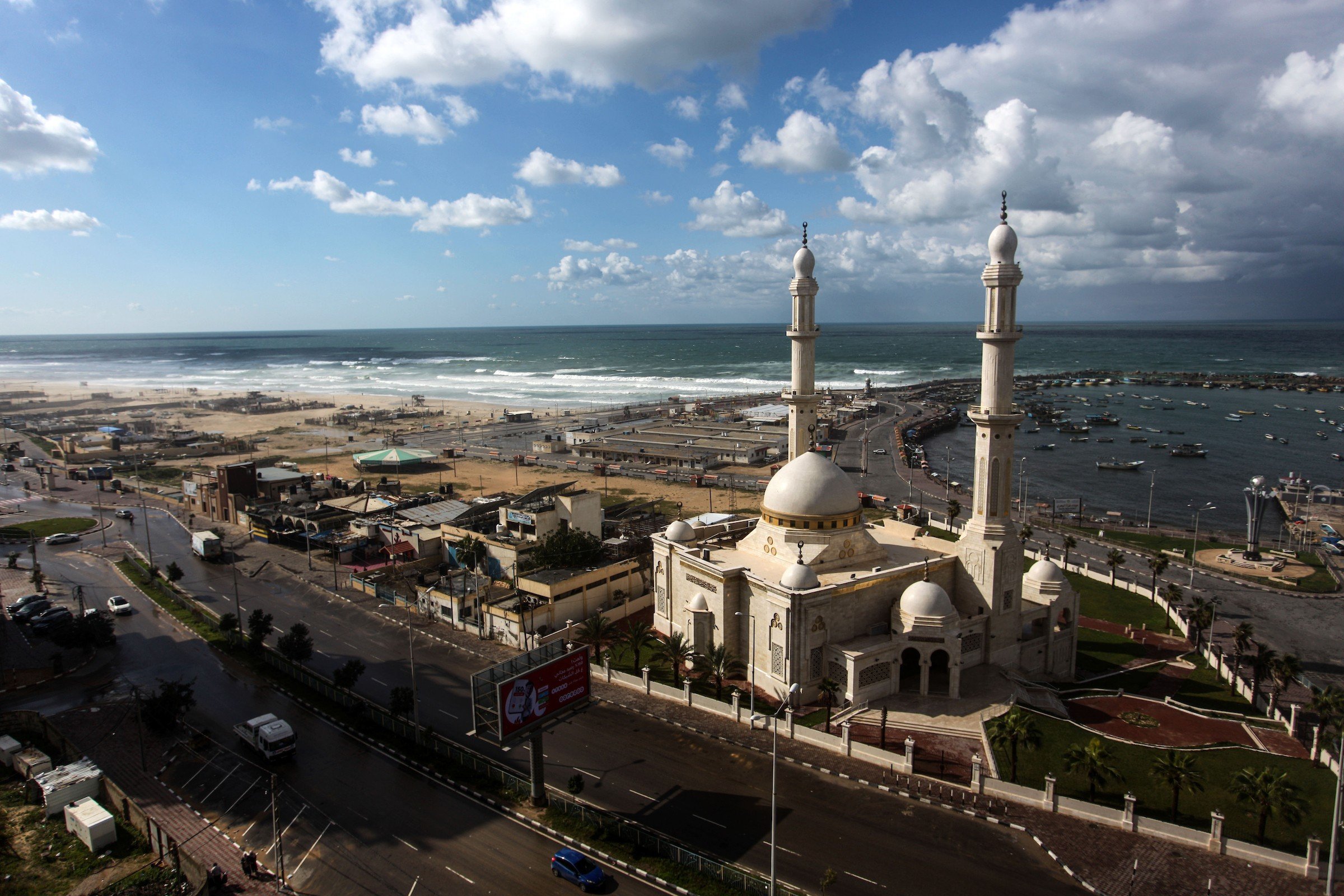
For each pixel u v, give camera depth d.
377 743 67.94
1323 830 53.44
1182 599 106.75
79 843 54.16
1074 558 126.19
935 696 72.69
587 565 101.19
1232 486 184.25
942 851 52.00
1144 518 157.00
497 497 151.50
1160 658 87.12
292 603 105.38
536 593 93.62
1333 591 110.12
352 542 123.88
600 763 63.91
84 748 67.62
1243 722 69.88
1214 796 57.66
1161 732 68.00
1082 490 181.62
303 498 149.38
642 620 97.19
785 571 76.62
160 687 78.81
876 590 75.94
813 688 72.94
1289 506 159.00
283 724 66.56
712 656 73.62
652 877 49.91
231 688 79.56
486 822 56.31
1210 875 49.28
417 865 51.56
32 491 176.75
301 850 53.31
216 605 104.50
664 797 58.84
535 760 57.31
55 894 49.00
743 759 64.06
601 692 77.56
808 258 94.94
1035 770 60.84
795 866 50.53
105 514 156.25
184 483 161.00
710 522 115.94
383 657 86.94
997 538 77.25
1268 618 100.62
